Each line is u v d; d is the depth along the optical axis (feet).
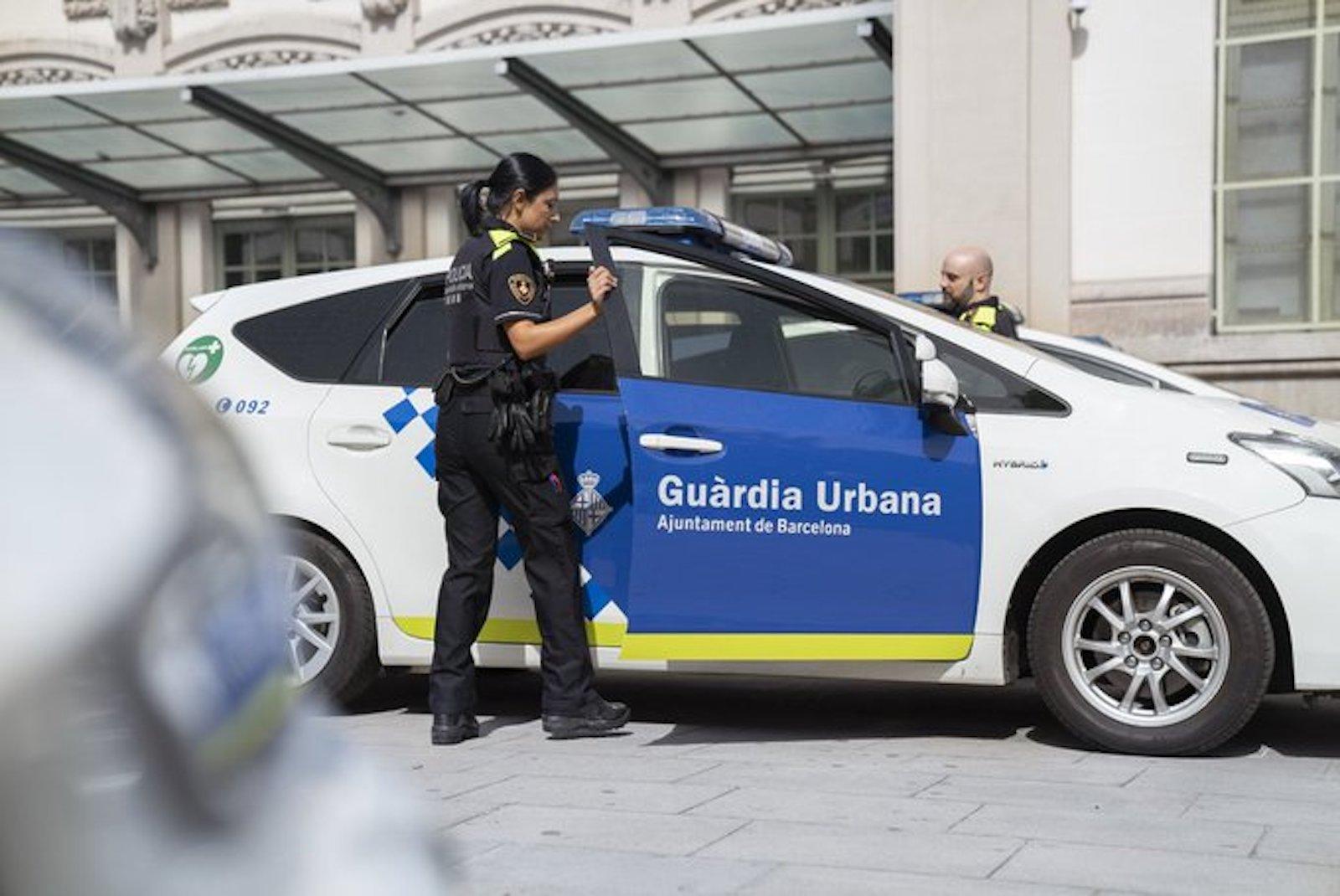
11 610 2.12
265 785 2.61
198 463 2.53
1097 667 14.71
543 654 15.53
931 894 9.78
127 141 45.62
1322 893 9.85
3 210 53.21
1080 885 10.00
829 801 12.50
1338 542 13.91
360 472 16.62
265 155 47.29
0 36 48.39
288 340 17.46
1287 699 18.28
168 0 46.96
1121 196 32.09
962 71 32.89
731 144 45.39
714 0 41.98
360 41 45.47
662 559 15.03
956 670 15.01
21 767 2.05
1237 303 32.14
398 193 49.08
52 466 2.34
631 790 12.88
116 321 2.69
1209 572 14.14
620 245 16.17
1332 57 31.30
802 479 15.01
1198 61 31.58
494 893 9.78
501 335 14.97
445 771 13.75
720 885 9.99
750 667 15.49
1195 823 11.71
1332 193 31.40
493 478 15.06
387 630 16.52
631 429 15.05
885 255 45.83
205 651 2.44
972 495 14.87
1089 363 21.80
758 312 15.70
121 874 2.18
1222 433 14.52
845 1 40.73
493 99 41.73
